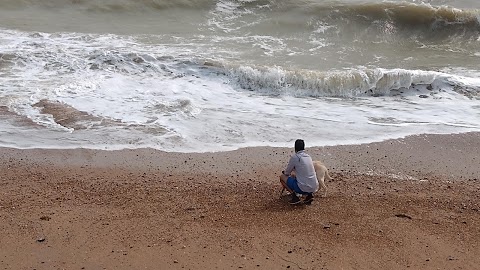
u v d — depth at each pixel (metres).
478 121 12.75
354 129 12.27
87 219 8.60
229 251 7.78
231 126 12.26
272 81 14.30
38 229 8.26
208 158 10.95
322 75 14.32
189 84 14.31
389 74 14.38
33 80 14.14
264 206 9.16
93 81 14.20
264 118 12.71
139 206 9.08
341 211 8.99
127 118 12.48
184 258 7.59
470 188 10.00
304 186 9.05
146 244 7.93
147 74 14.77
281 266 7.43
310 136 11.91
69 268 7.32
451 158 11.14
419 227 8.56
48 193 9.47
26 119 12.28
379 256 7.73
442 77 14.59
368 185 9.98
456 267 7.51
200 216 8.77
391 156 11.16
